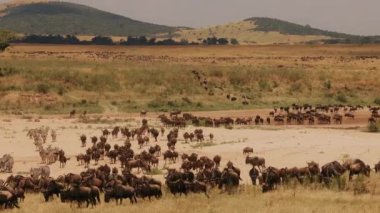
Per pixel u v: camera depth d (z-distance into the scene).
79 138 151.50
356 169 88.69
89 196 76.12
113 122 189.62
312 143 136.75
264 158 115.00
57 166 113.69
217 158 106.56
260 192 81.31
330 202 70.88
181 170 101.94
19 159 121.44
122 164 111.00
